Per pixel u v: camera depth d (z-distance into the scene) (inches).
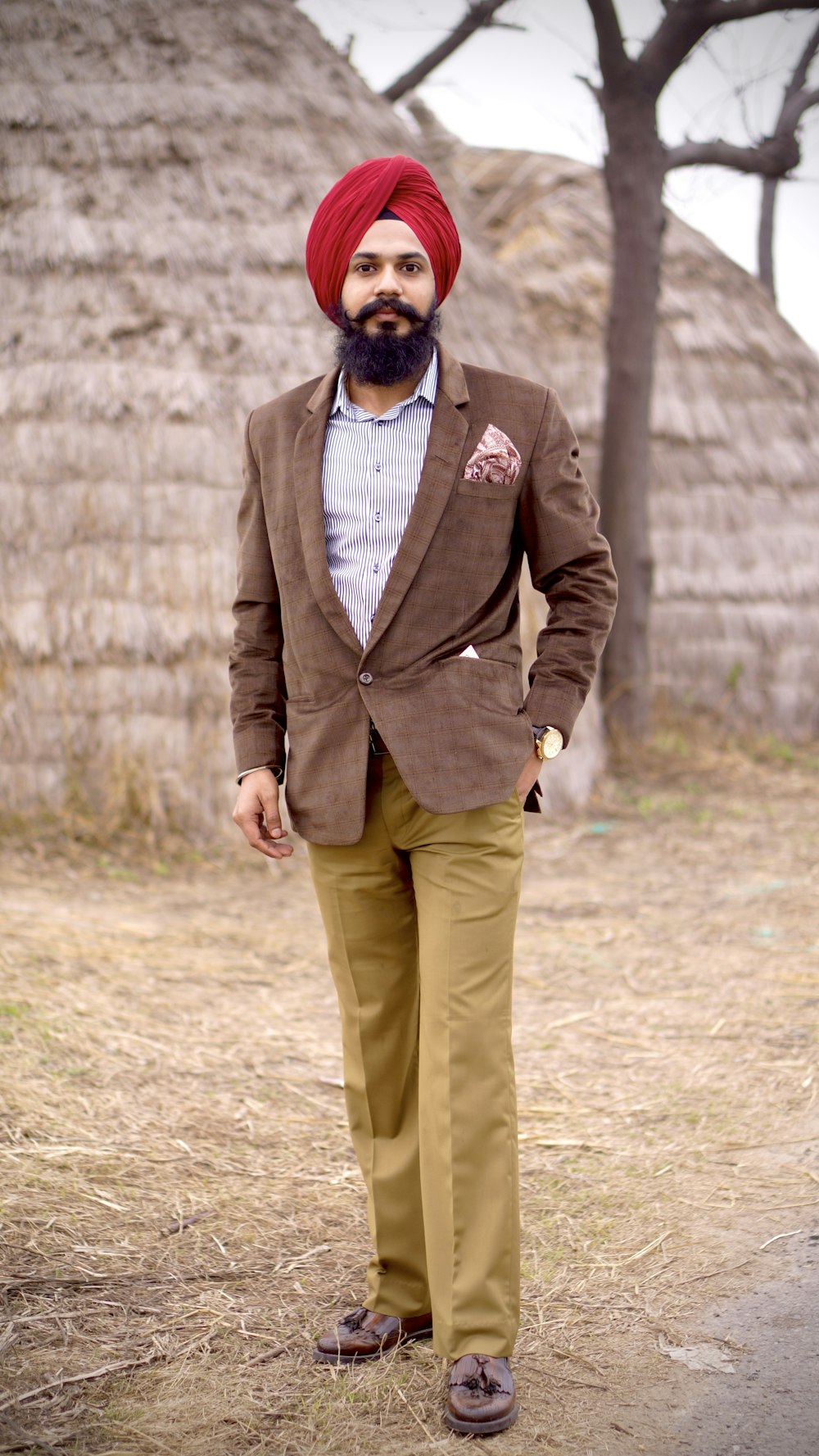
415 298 86.4
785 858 262.4
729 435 400.5
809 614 392.8
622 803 317.4
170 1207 115.9
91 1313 97.9
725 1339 95.5
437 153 479.5
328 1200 118.7
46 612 265.6
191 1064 151.3
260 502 94.4
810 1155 126.5
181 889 242.2
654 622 385.7
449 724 85.5
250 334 285.1
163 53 306.0
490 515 87.4
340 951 91.6
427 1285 95.0
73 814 263.6
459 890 86.1
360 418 89.0
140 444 271.4
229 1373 91.0
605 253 429.7
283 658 96.8
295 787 90.3
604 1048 160.6
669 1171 125.0
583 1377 91.0
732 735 382.6
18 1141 125.6
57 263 280.8
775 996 177.0
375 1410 87.0
